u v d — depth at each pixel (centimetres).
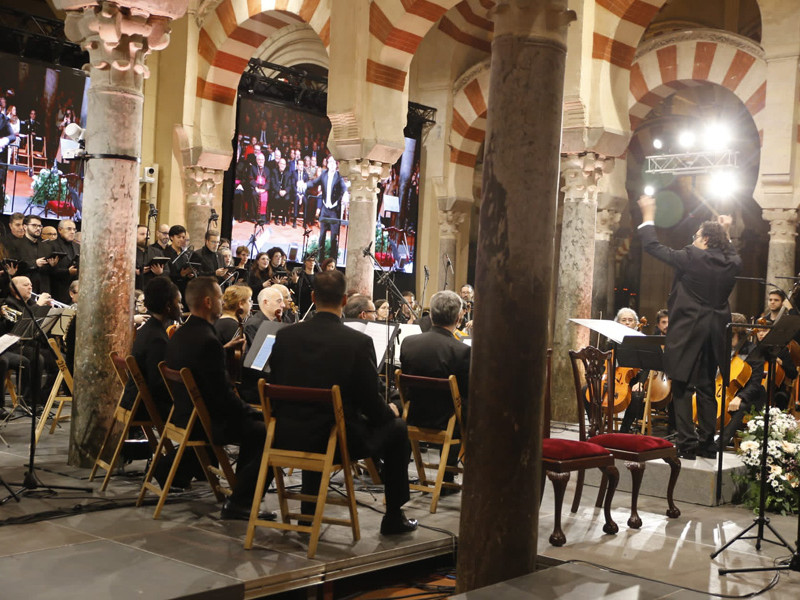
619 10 1064
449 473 641
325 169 1670
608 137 1080
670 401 881
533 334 438
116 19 646
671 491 620
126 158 671
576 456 546
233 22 1341
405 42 1145
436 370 603
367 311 767
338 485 652
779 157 1328
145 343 598
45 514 525
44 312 787
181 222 1427
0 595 389
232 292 659
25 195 1305
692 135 1839
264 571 438
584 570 472
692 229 2373
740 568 499
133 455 650
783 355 832
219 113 1406
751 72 1445
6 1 1529
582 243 1095
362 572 474
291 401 486
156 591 402
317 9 1226
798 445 639
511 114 433
